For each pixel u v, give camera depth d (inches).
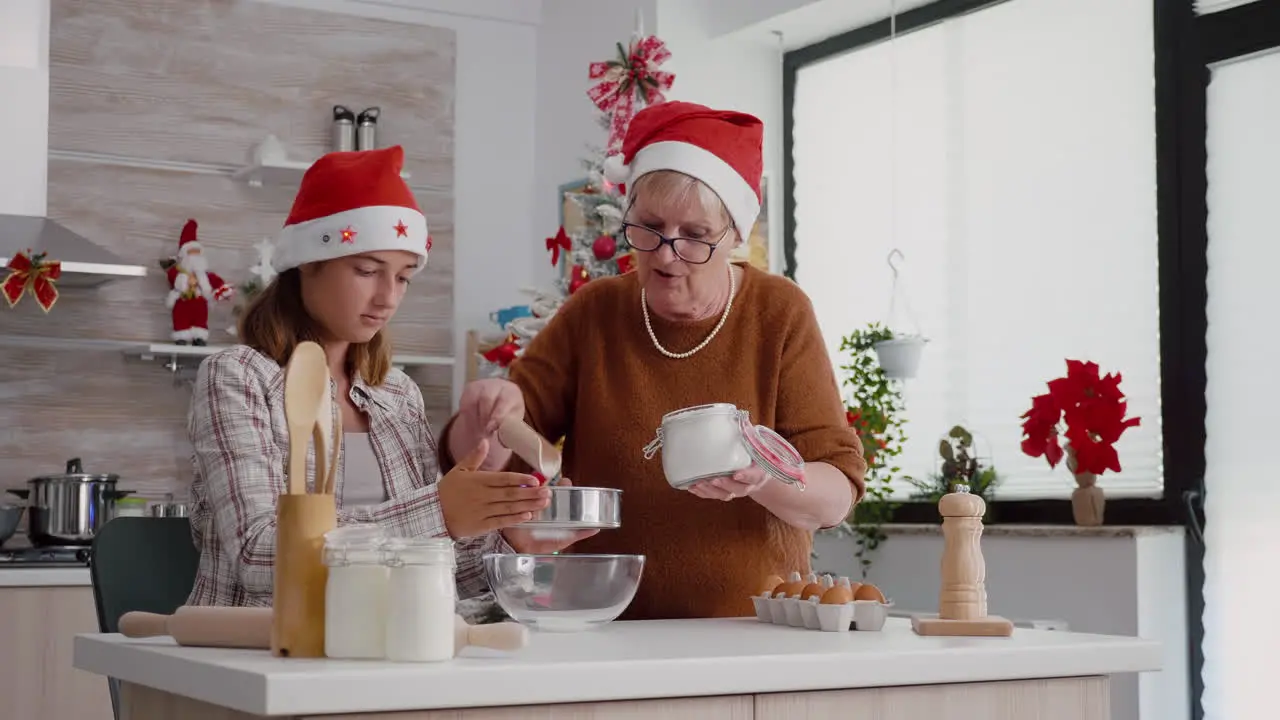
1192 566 135.7
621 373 73.7
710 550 70.4
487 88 195.9
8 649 134.0
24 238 152.8
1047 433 138.7
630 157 70.1
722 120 69.4
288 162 172.6
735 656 46.5
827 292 182.4
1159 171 141.5
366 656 44.9
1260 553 131.0
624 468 72.1
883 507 160.4
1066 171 151.7
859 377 163.5
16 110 157.4
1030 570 141.1
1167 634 133.4
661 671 44.8
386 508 52.4
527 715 43.0
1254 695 130.5
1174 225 139.9
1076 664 53.8
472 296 192.4
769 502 65.9
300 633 45.7
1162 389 139.9
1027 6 157.1
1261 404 132.0
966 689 51.7
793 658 47.3
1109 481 145.6
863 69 178.4
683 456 59.1
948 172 165.8
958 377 162.9
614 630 58.3
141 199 172.4
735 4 179.9
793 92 187.9
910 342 159.8
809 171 185.9
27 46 159.3
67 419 166.7
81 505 148.9
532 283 196.5
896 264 172.1
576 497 60.7
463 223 192.7
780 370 72.1
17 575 134.5
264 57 179.9
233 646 49.4
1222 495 134.6
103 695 137.6
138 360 170.4
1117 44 147.1
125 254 171.2
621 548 71.8
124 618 52.7
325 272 65.9
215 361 61.3
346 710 40.0
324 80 183.5
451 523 53.1
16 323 164.9
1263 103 133.9
